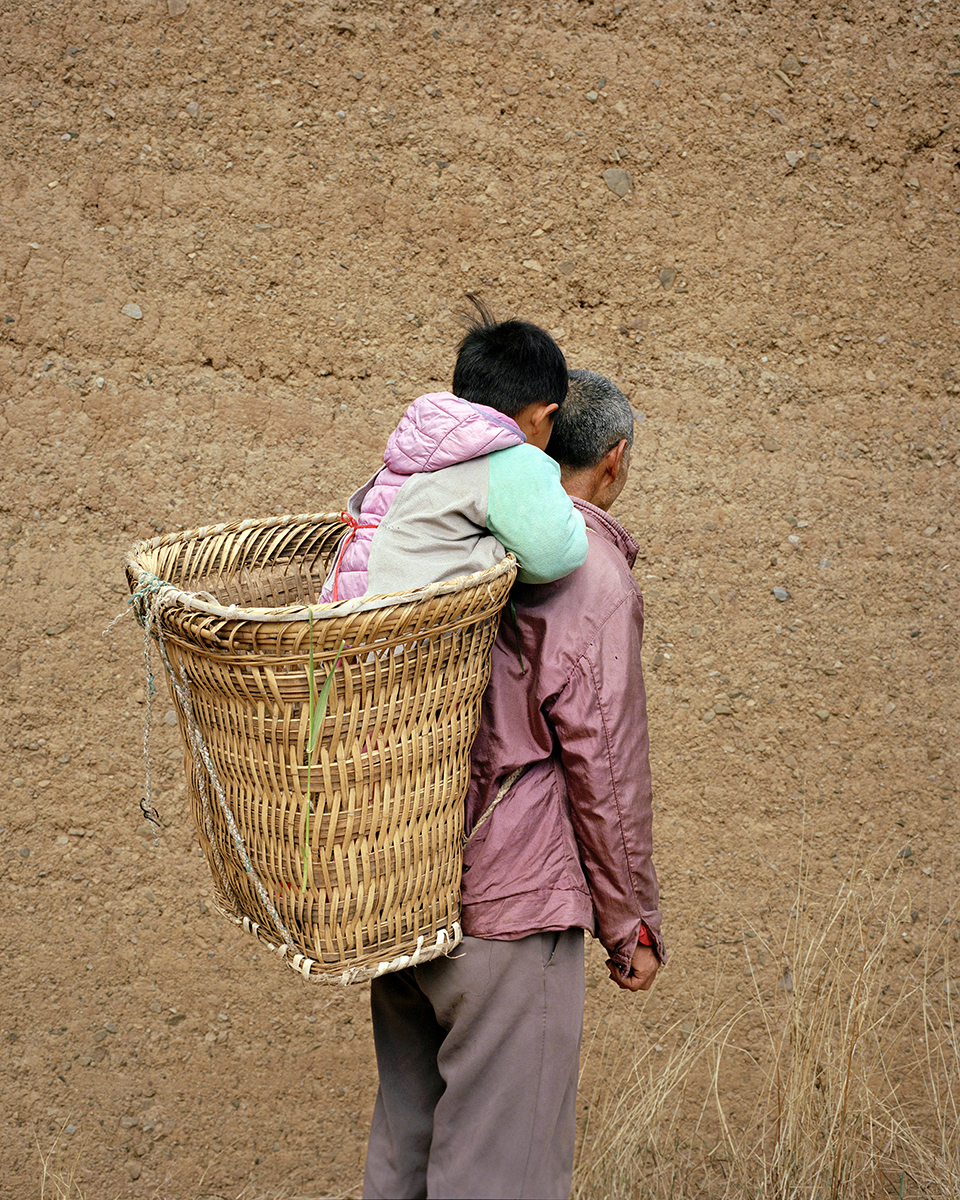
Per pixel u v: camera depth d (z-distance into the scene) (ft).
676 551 9.98
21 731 8.98
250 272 9.46
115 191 9.26
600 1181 8.72
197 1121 9.13
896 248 10.33
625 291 10.00
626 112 9.98
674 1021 9.74
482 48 9.80
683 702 9.91
